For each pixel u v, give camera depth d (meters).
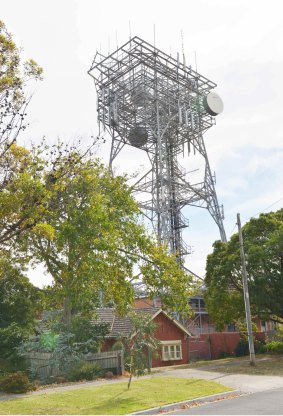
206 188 50.72
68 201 24.83
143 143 49.09
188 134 50.81
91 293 28.42
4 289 30.75
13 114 16.12
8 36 16.17
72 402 16.27
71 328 28.08
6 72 15.84
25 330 28.56
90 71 47.91
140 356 20.61
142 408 14.89
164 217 44.56
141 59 43.88
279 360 32.62
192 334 40.31
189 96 48.62
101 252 26.94
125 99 47.72
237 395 18.36
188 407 15.77
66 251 27.20
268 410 13.88
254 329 46.06
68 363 25.23
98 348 28.77
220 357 43.00
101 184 30.12
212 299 36.50
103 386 20.62
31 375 24.72
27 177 16.06
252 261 34.34
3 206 15.70
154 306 41.62
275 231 35.03
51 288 32.41
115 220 29.05
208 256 38.19
